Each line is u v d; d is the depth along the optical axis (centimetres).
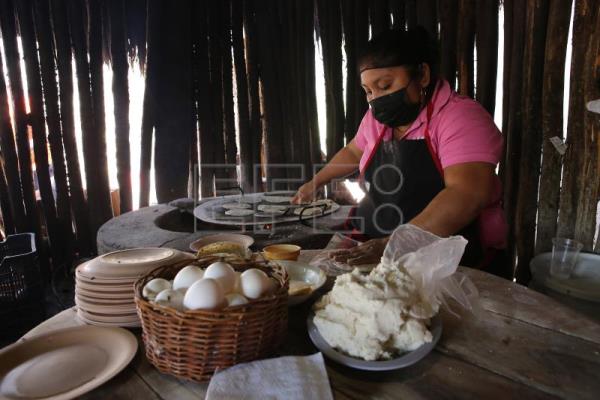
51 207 340
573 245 211
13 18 304
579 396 76
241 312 75
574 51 231
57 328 103
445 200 142
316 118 346
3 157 322
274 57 346
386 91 158
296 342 95
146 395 77
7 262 267
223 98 357
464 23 266
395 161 174
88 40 321
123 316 96
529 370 83
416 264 102
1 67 308
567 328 99
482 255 168
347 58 318
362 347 82
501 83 268
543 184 251
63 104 323
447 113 157
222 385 73
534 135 249
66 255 351
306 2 327
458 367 85
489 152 147
